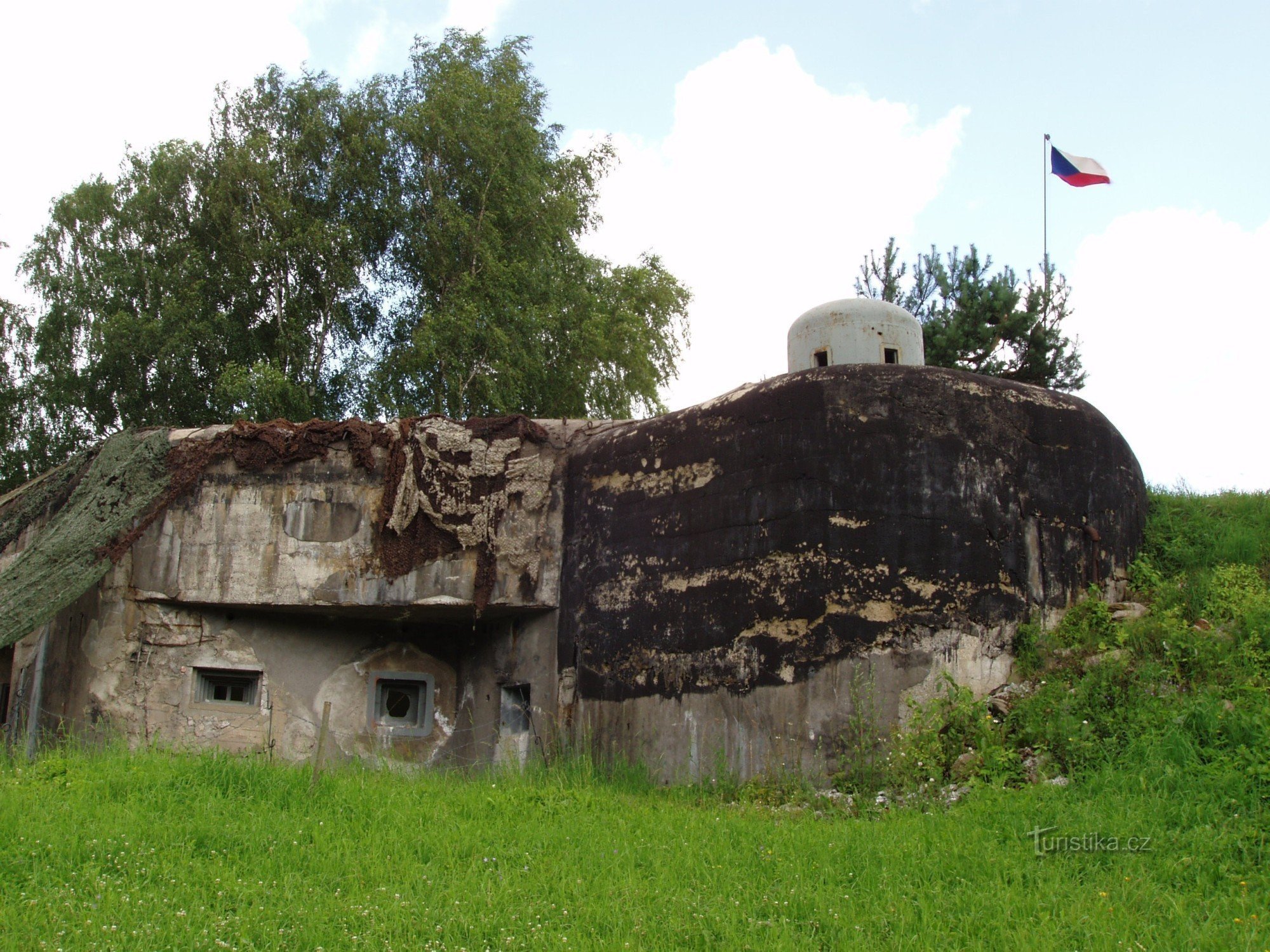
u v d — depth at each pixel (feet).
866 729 30.22
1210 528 37.50
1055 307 61.41
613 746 36.70
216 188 68.18
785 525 32.58
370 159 70.49
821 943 18.58
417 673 44.24
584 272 76.69
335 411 70.74
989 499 33.27
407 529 41.52
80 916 19.01
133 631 42.06
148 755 31.32
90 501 42.14
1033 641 32.53
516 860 23.21
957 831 23.75
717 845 23.76
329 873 21.95
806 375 33.71
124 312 69.67
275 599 41.68
